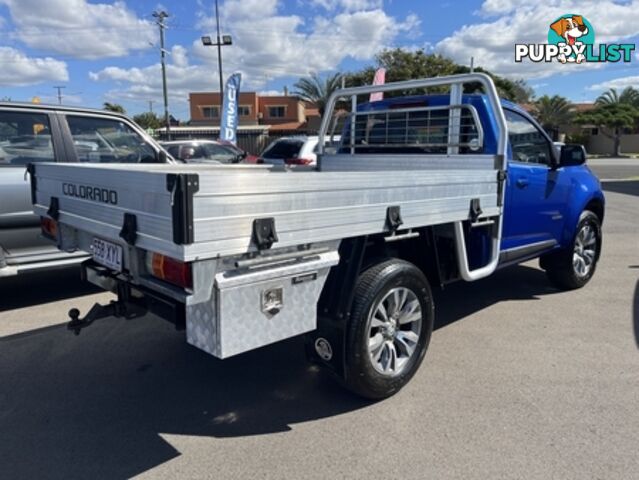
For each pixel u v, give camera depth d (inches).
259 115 2176.4
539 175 187.5
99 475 100.7
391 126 193.6
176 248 84.4
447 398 128.6
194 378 142.6
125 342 167.9
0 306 203.2
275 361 152.9
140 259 102.1
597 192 222.1
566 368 144.9
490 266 154.1
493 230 154.0
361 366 118.2
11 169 189.5
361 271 120.6
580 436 111.7
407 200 119.1
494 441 110.2
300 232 97.9
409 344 133.4
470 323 181.8
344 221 105.6
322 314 116.1
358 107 205.5
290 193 95.2
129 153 221.6
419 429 115.1
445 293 218.7
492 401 126.9
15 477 100.3
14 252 192.9
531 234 190.2
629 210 490.3
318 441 111.3
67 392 134.6
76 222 121.0
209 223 84.6
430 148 183.0
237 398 130.9
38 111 198.5
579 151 188.4
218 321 91.5
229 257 90.8
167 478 99.5
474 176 139.6
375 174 110.4
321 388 135.6
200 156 456.1
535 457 104.5
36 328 179.8
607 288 225.5
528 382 136.6
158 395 132.9
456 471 100.6
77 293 219.9
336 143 220.4
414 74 1317.7
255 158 498.0
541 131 195.8
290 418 121.0
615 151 2145.7
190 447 109.9
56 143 202.1
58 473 101.3
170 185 83.1
